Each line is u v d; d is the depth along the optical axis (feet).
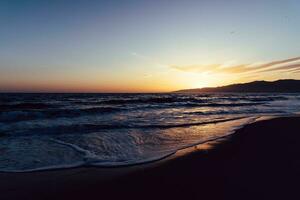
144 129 39.93
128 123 46.73
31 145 28.04
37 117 56.03
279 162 20.71
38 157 23.22
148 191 15.71
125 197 15.01
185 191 15.60
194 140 31.48
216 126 43.86
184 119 55.06
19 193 15.51
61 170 19.61
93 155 23.94
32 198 14.92
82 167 20.35
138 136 33.99
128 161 21.97
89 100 133.08
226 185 16.21
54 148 26.68
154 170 19.48
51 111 59.82
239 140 30.60
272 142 28.63
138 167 20.33
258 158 22.07
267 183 16.30
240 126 43.47
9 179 17.69
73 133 35.73
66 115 60.85
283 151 24.31
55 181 17.38
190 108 89.71
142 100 129.80
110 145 28.43
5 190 15.88
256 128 38.58
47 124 44.45
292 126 39.86
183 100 144.46
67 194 15.43
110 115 62.44
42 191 15.83
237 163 20.79
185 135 35.09
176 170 19.40
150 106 96.94
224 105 108.17
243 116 61.52
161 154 24.31
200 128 41.50
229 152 24.61
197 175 18.19
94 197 15.05
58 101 121.39
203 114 67.72
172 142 30.37
